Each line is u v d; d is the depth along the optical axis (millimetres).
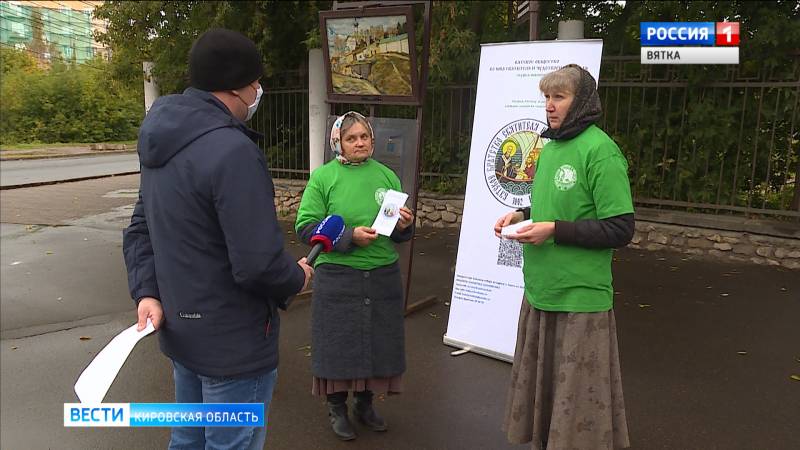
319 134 7832
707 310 4703
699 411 3158
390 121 4352
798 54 5867
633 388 3434
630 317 4586
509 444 2918
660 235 6527
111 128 34344
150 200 1765
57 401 3516
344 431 2979
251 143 1709
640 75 6680
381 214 2814
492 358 3920
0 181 15578
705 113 6227
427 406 3322
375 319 2883
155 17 8688
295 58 9156
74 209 10828
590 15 7594
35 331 4730
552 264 2264
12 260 7039
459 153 7949
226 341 1761
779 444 2832
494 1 7879
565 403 2238
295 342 4363
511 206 3771
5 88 32312
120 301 5477
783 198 6375
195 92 1759
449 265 6324
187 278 1722
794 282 5355
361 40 4340
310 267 2115
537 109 3621
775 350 3916
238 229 1632
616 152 2205
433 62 7082
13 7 42812
